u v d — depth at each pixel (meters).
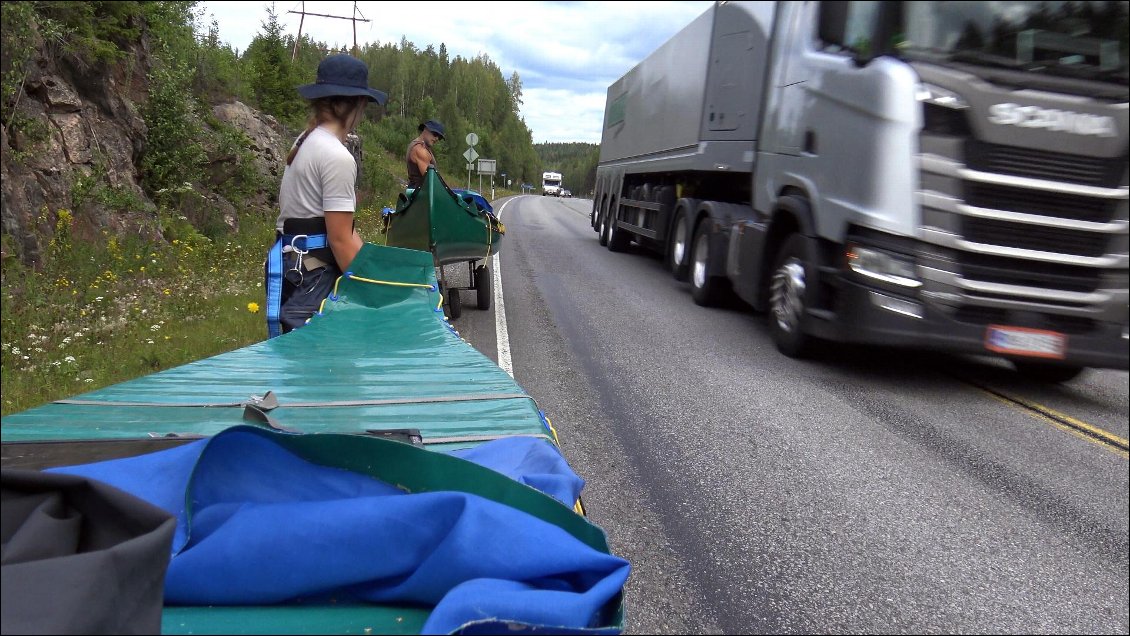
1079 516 4.50
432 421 2.18
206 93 16.94
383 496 1.49
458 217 8.66
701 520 4.14
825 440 5.58
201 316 8.26
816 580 3.58
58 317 7.36
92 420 1.99
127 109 12.11
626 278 13.81
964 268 6.45
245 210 15.34
